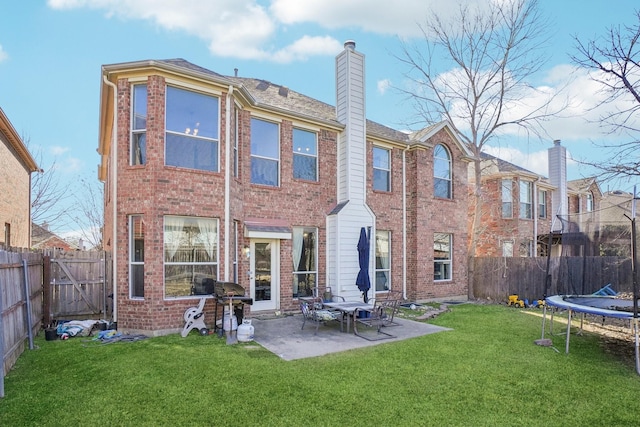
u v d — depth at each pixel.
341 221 12.31
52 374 5.93
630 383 5.88
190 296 9.21
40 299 9.32
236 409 4.73
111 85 9.14
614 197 11.75
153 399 5.00
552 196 23.67
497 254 21.30
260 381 5.67
